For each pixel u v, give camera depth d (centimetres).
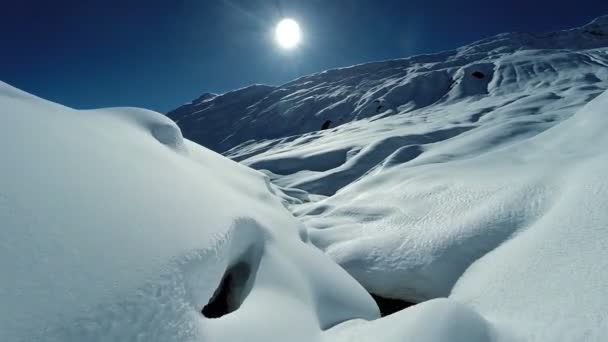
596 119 1289
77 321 247
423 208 1102
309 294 550
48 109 508
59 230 293
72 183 354
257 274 520
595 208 642
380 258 879
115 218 345
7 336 216
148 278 306
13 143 354
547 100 4603
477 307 600
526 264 620
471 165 1441
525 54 10956
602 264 500
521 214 823
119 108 824
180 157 740
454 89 9225
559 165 1005
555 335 408
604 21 16125
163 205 417
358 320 538
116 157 465
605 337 373
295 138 8375
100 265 289
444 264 782
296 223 888
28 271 251
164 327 298
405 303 802
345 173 3081
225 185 779
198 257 372
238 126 12481
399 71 12988
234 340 354
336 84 13012
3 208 278
